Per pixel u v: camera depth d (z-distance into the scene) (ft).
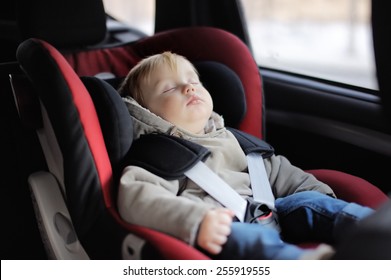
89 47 5.11
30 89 3.87
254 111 5.04
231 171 4.29
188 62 4.65
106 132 3.80
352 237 2.52
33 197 4.22
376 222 2.45
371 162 4.91
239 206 3.93
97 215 3.59
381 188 4.89
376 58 4.53
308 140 5.45
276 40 7.55
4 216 4.99
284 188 4.48
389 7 4.31
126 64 5.19
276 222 4.07
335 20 9.43
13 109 4.72
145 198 3.52
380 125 4.84
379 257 2.39
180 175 3.89
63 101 3.45
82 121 3.52
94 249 3.66
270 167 4.63
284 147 5.74
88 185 3.57
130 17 7.75
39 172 4.22
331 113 5.24
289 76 5.89
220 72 4.83
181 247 3.13
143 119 4.29
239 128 5.01
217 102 4.84
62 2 4.60
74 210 3.63
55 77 3.45
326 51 8.52
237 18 6.29
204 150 4.07
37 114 3.94
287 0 8.41
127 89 4.63
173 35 5.24
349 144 5.07
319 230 3.80
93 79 3.90
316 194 4.00
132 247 3.26
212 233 3.30
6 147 4.91
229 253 3.41
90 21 4.78
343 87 5.36
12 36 5.40
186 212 3.37
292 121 5.56
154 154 3.94
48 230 4.02
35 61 3.49
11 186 4.99
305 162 5.55
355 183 4.29
